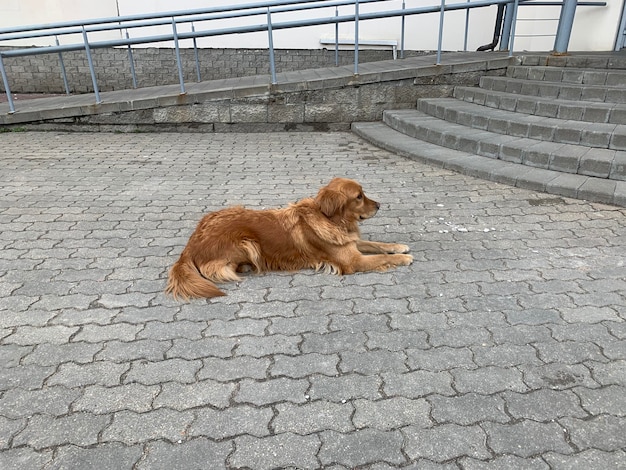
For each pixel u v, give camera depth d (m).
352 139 8.20
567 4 7.81
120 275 3.69
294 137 8.42
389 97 8.61
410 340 2.88
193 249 3.59
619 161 5.22
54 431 2.22
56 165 6.77
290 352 2.78
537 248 4.06
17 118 8.71
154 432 2.21
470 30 11.23
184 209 5.09
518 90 7.61
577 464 2.02
